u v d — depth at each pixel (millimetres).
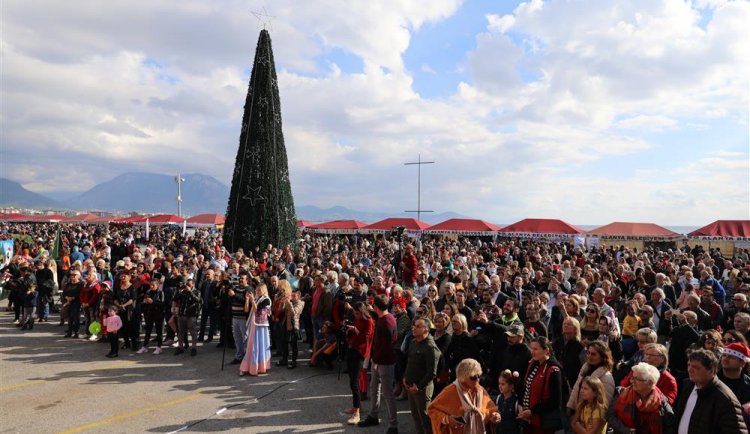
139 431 6832
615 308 10391
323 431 6953
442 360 6617
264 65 21547
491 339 7289
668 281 11469
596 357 5203
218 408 7797
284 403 8094
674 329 7086
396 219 37344
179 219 50156
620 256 23078
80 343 12133
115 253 22359
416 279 14281
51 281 14594
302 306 10555
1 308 16734
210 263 14742
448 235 37750
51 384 8914
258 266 15820
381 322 6938
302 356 11344
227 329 10547
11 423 7062
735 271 13844
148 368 10078
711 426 4047
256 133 21219
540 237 36125
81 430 6828
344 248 25547
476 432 5094
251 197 21047
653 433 4535
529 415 5281
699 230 32312
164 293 12008
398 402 8359
